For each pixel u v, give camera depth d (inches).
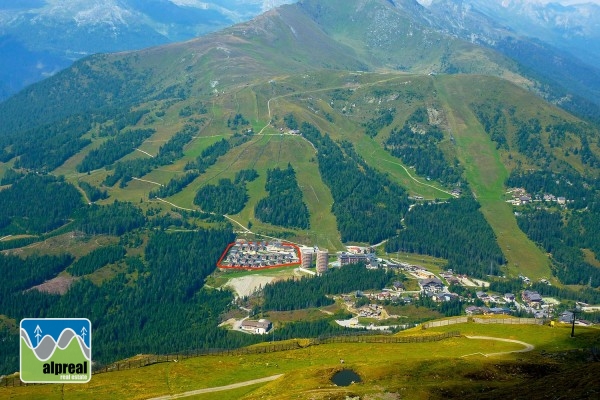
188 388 6939.0
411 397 5753.0
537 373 6579.7
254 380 7190.0
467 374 6491.1
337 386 6294.3
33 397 6732.3
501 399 5319.9
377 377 6510.8
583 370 5570.9
